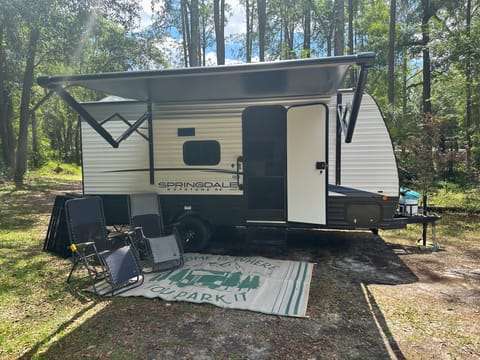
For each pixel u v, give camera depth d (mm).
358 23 18703
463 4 13195
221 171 5367
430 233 6340
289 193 5180
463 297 3664
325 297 3650
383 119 4852
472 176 10500
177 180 5523
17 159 14156
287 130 5145
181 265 4637
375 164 4895
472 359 2578
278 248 5516
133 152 5633
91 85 4402
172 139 5504
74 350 2697
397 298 3635
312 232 6516
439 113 12602
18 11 9898
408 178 8008
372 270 4492
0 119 15664
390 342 2803
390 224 4941
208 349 2707
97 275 4156
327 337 2879
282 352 2670
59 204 5281
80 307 3430
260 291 3762
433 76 13445
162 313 3291
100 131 4770
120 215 5738
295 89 4699
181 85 4410
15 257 4961
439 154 7801
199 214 5449
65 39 11398
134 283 3994
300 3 16094
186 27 15070
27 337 2879
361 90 3625
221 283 4000
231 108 5285
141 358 2590
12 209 8867
